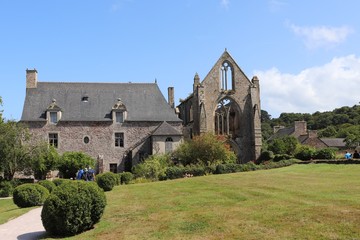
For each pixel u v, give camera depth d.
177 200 18.17
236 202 16.53
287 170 31.41
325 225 11.66
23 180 42.34
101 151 50.28
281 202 15.55
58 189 13.66
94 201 14.01
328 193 17.23
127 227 13.56
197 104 54.12
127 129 51.28
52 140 49.47
